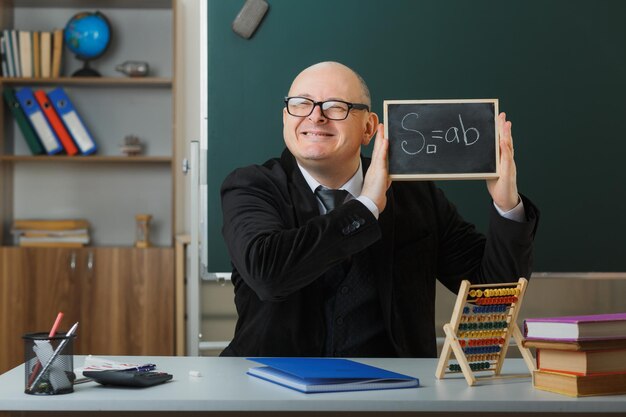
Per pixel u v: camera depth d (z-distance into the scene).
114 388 1.57
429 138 1.95
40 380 1.51
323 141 2.11
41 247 3.78
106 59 4.14
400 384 1.58
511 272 2.08
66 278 3.76
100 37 3.98
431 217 2.32
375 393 1.52
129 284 3.75
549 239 3.24
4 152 4.11
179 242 3.75
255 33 3.20
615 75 3.26
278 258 1.87
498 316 1.72
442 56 3.24
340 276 2.13
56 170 4.16
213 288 3.80
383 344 2.16
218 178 3.20
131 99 4.16
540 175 3.25
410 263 2.24
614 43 3.26
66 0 4.03
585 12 3.26
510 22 3.25
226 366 1.85
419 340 2.22
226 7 3.19
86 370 1.63
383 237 2.17
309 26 3.21
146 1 4.03
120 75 4.14
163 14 4.15
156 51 4.14
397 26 3.23
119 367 1.68
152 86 4.12
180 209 4.09
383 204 1.92
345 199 2.22
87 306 3.75
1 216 4.00
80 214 4.15
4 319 3.75
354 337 2.13
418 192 2.33
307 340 2.11
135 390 1.55
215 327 3.80
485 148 1.95
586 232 3.25
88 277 3.75
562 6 3.25
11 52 3.96
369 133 2.24
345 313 2.13
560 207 3.25
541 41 3.25
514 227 2.01
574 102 3.25
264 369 1.72
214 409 1.46
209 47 3.20
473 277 2.29
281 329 2.11
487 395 1.51
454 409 1.46
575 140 3.25
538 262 3.24
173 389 1.56
